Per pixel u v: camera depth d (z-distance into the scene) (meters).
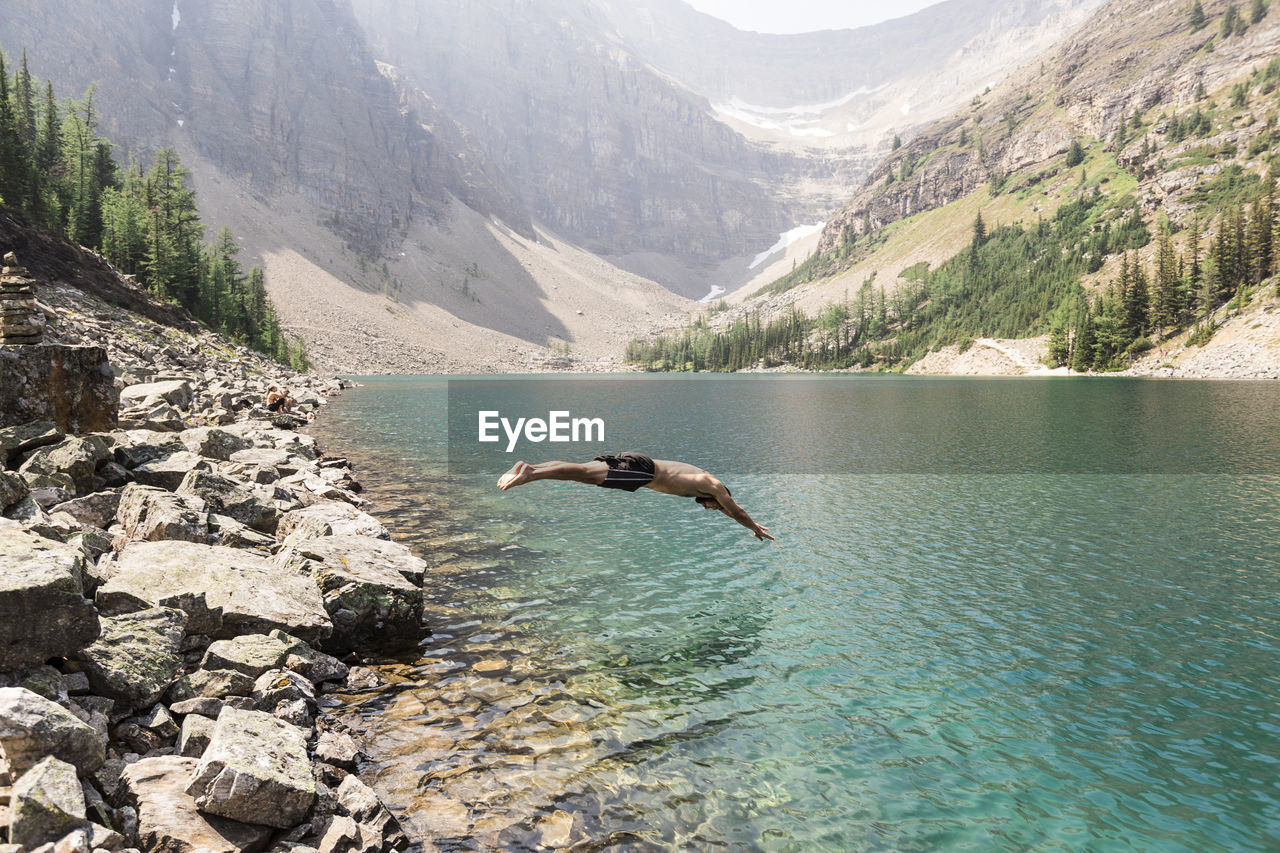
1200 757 9.22
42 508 12.28
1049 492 28.97
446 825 7.51
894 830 7.70
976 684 11.36
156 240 122.06
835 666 12.00
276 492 18.69
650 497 26.62
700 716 10.20
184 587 10.74
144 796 6.67
